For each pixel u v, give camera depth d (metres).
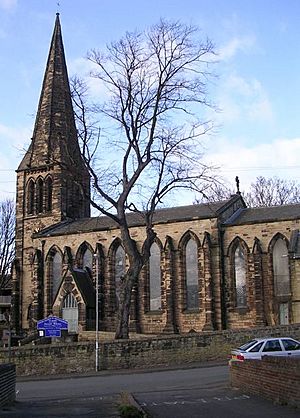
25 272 77.56
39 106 83.12
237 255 63.59
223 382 30.27
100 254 68.69
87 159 48.34
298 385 17.56
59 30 86.75
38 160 79.81
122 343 41.56
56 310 65.88
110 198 48.72
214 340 43.31
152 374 37.72
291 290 58.94
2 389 20.73
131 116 48.78
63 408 20.67
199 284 63.31
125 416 17.31
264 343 31.12
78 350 40.81
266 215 64.88
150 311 65.50
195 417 17.45
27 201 80.00
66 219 77.69
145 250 48.78
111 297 67.56
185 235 65.00
